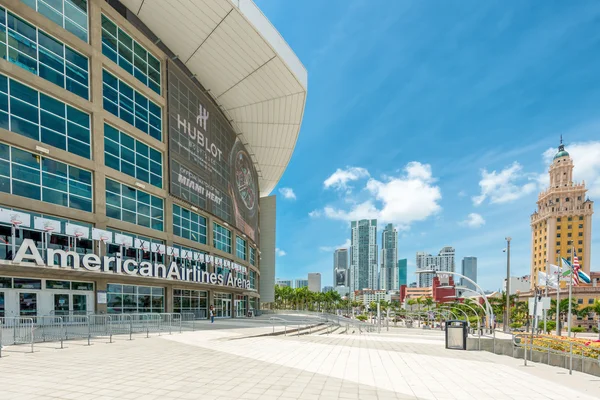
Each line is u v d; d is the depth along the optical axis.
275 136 51.75
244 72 37.44
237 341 16.38
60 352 11.87
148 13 29.91
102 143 24.80
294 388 7.79
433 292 117.81
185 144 34.38
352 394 7.48
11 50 20.19
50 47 22.39
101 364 9.83
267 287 68.75
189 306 33.88
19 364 9.73
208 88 40.75
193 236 35.62
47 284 20.89
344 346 16.38
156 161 30.61
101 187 24.31
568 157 118.25
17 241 19.09
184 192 33.66
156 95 30.81
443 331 41.09
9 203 19.03
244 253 52.00
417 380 9.12
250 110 45.09
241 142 50.94
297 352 13.30
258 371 9.42
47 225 20.16
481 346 16.73
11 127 19.77
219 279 36.50
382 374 9.73
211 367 9.73
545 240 117.88
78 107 23.62
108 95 26.17
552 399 7.52
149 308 28.23
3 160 19.27
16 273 19.42
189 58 35.66
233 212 45.75
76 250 22.03
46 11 22.22
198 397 6.86
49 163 21.55
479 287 23.89
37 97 21.28
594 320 79.50
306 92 41.19
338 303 141.75
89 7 25.20
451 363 12.24
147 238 28.55
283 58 35.28
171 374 8.75
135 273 25.14
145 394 6.96
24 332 13.73
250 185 55.38
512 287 83.56
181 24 30.97
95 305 23.39
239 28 30.84
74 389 7.21
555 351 12.27
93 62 24.84
